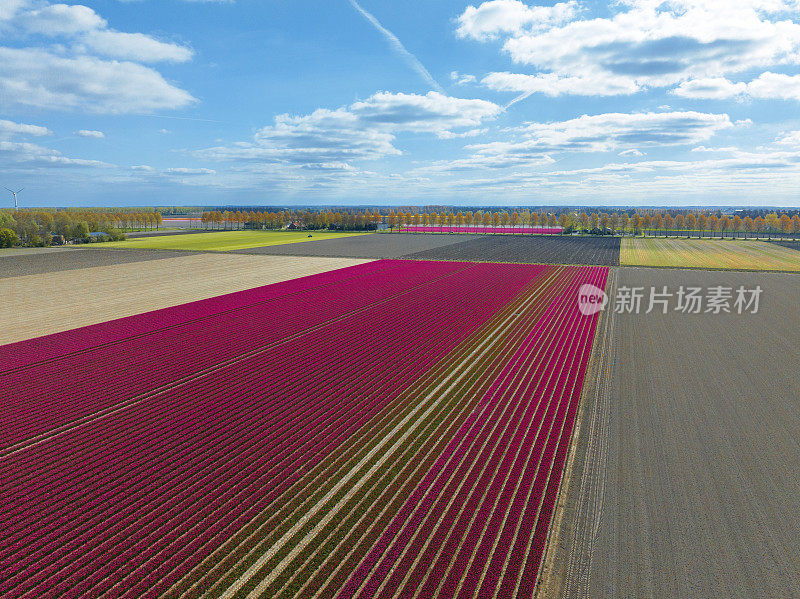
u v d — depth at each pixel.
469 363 32.19
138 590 13.73
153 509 17.33
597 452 20.62
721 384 28.00
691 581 13.65
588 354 33.62
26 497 17.94
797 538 15.29
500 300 52.56
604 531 15.77
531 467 19.58
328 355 33.75
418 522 16.41
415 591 13.53
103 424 23.44
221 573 14.36
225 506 17.41
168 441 21.91
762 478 18.53
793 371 30.05
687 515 16.45
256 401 26.16
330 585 13.79
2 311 47.00
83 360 32.50
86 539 15.91
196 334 38.97
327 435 22.52
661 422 23.31
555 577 13.94
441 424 23.48
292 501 17.64
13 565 14.77
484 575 14.05
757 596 13.09
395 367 31.41
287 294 55.72
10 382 28.56
